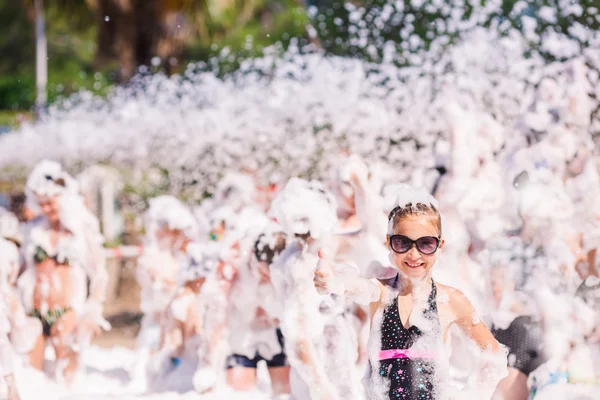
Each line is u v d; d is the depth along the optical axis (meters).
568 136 10.44
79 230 9.90
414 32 24.33
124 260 20.69
